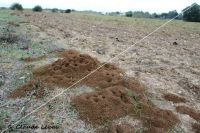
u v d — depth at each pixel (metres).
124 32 16.80
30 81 6.21
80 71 6.55
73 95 5.74
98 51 10.25
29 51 8.98
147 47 12.17
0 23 15.10
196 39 16.38
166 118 5.28
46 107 5.36
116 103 5.36
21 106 5.39
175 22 27.88
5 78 6.56
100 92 5.71
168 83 7.40
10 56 8.30
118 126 4.86
